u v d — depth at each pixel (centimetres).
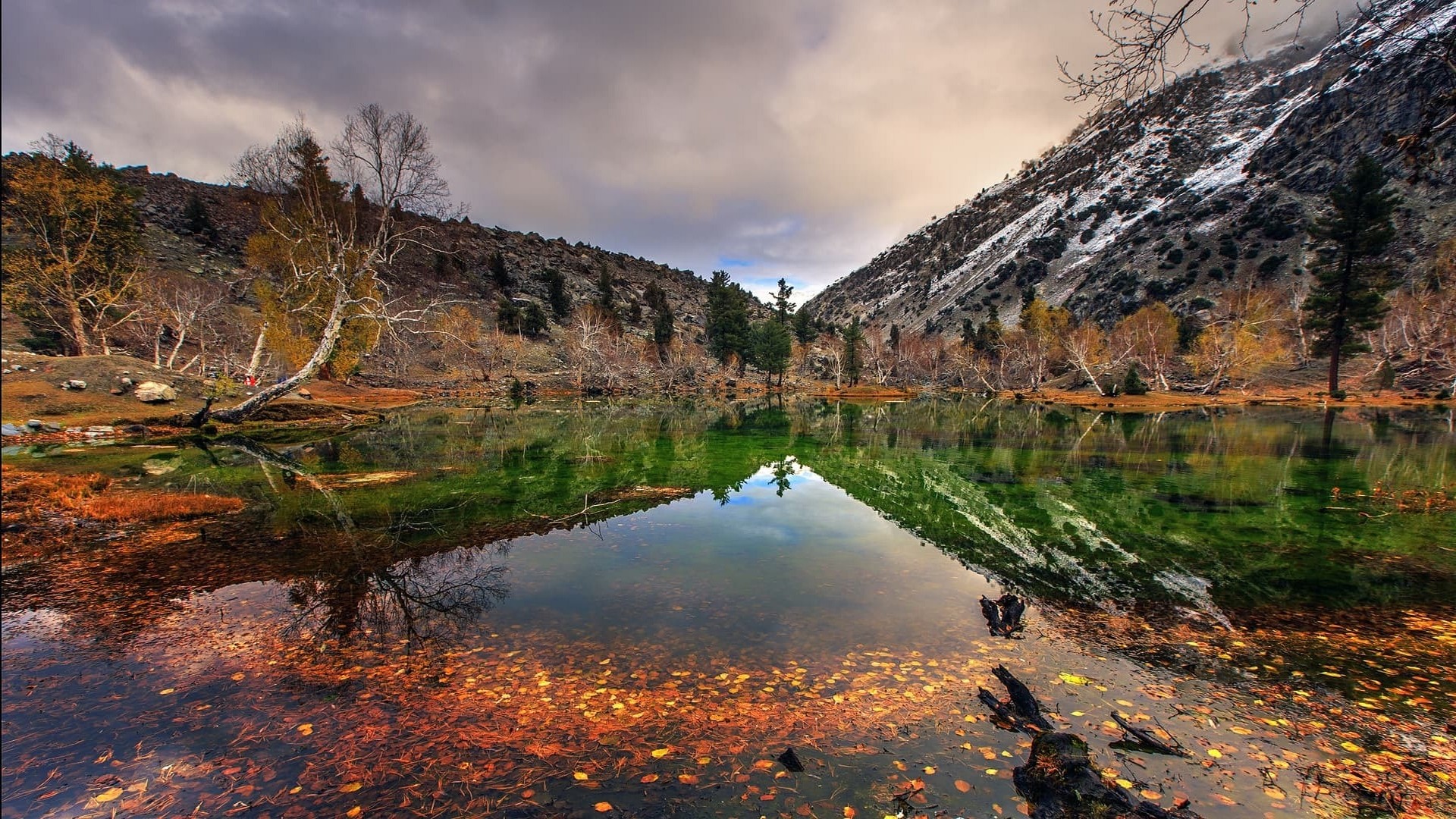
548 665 600
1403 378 5472
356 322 4500
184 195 8800
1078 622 728
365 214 3209
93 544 1018
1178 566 964
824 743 464
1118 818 365
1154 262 11388
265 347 5025
